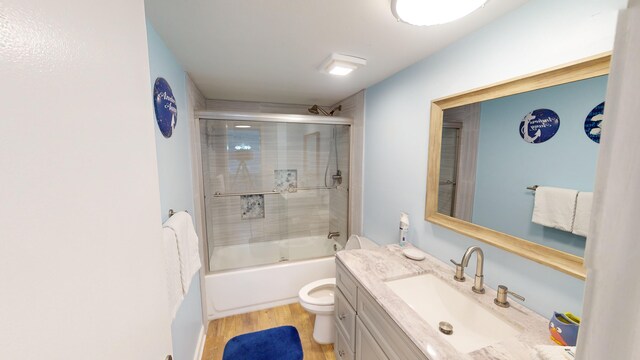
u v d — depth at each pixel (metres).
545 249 0.97
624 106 0.18
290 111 2.96
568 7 0.87
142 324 0.54
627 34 0.17
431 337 0.89
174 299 1.07
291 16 1.08
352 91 2.36
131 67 0.52
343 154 2.71
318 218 3.12
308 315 2.22
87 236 0.38
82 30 0.38
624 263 0.18
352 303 1.40
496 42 1.11
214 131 2.54
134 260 0.51
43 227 0.31
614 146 0.18
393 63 1.62
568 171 0.91
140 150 0.55
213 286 2.15
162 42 1.27
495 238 1.17
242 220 2.84
